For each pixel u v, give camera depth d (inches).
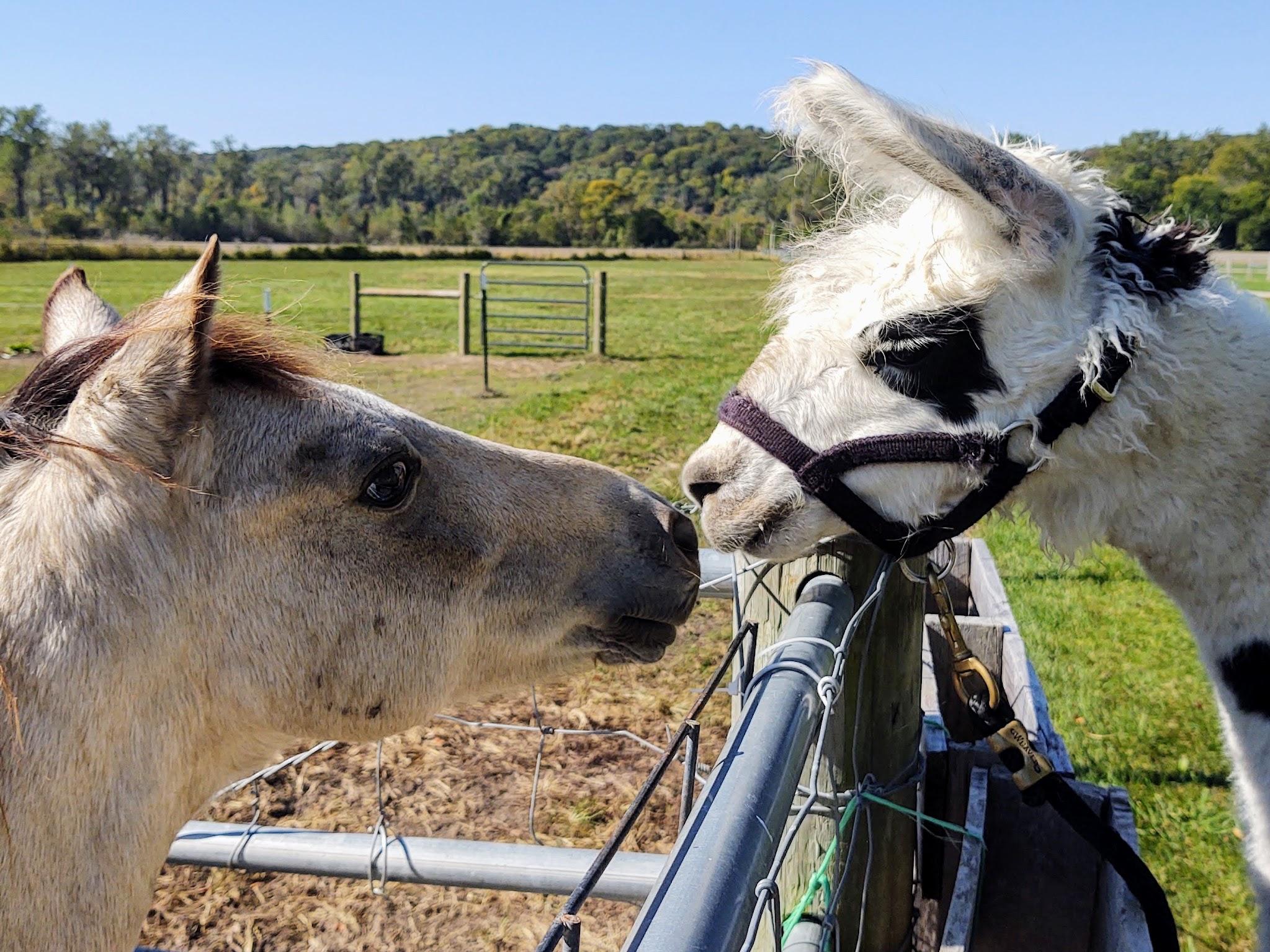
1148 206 108.7
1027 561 302.0
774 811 48.8
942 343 85.7
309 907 144.4
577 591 80.2
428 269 2105.1
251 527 66.4
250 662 67.5
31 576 58.8
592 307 820.0
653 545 83.6
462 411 514.0
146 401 60.6
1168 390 87.1
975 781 94.8
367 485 69.1
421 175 5733.3
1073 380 86.6
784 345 91.8
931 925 104.5
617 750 185.8
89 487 60.5
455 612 74.2
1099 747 194.5
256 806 153.2
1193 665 230.4
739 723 56.6
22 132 3875.5
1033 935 96.6
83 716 58.4
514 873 92.6
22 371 565.6
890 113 78.9
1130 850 79.3
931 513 87.1
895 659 86.0
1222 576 92.2
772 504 87.0
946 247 86.4
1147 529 93.1
